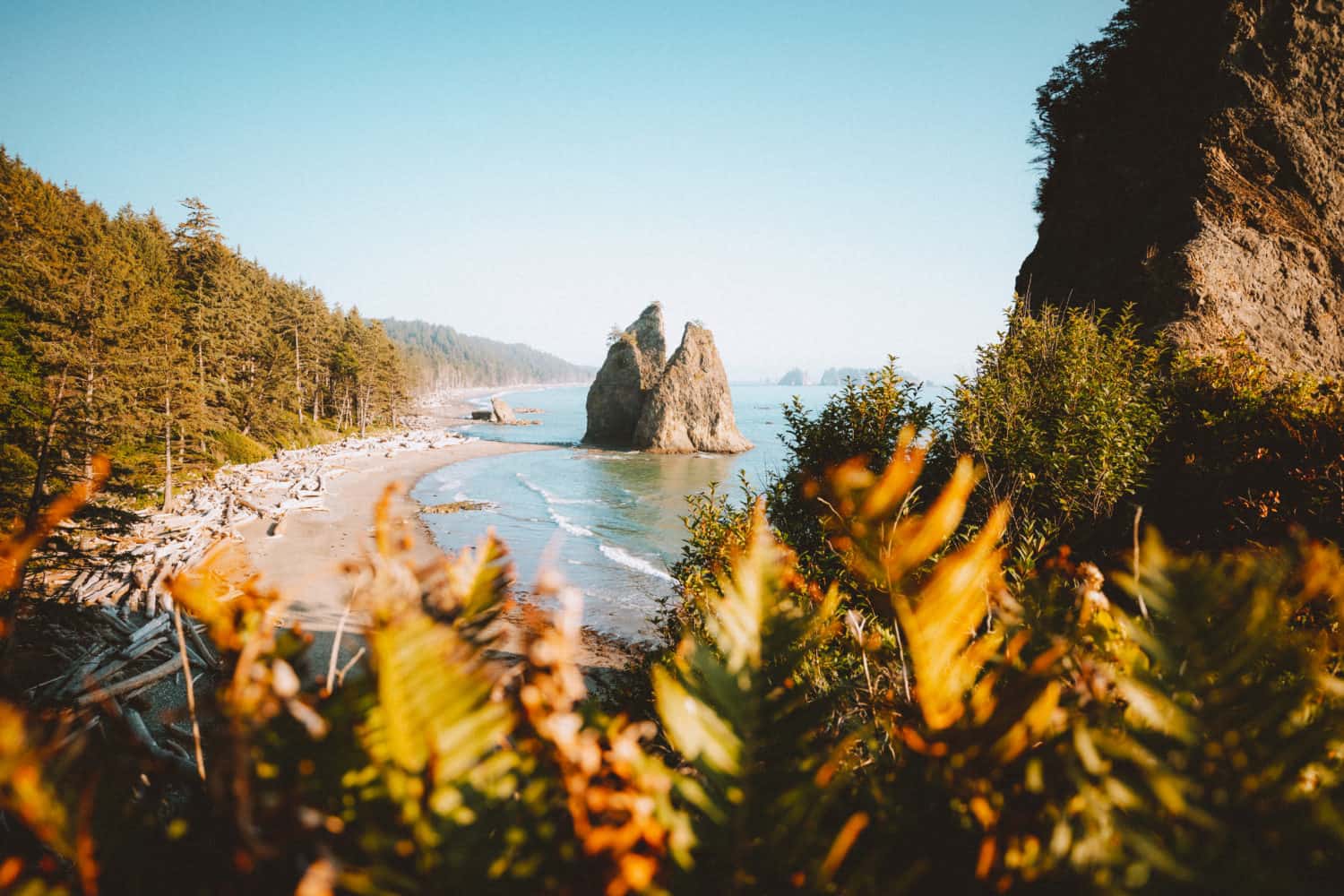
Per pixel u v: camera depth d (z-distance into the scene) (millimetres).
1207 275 13594
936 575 696
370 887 536
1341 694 740
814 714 760
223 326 48062
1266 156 15500
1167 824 637
